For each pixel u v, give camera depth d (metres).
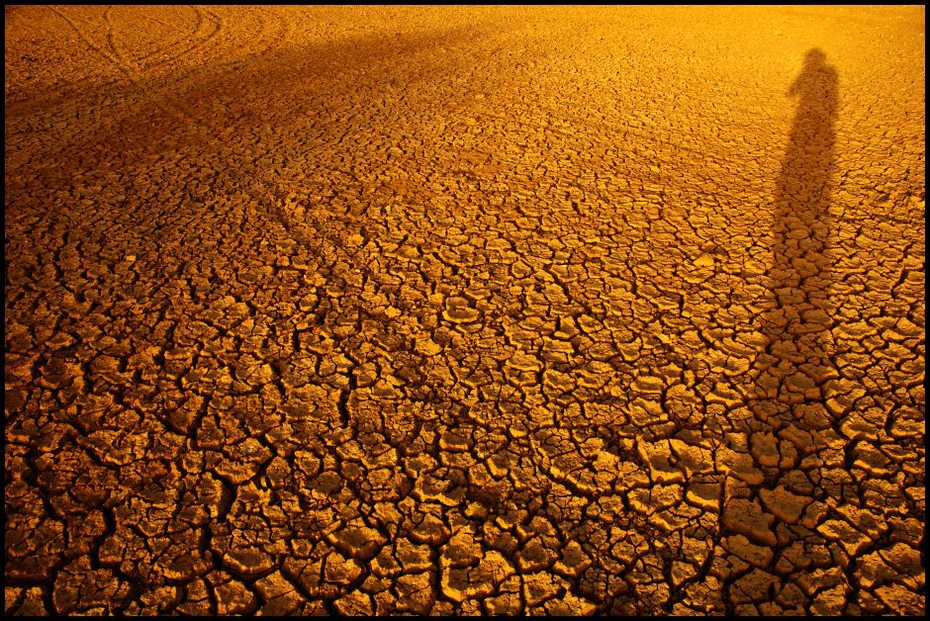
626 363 2.90
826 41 9.46
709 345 3.00
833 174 4.76
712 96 6.68
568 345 3.00
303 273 3.54
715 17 11.57
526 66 7.77
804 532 2.12
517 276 3.53
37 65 7.32
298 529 2.16
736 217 4.14
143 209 4.17
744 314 3.20
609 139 5.45
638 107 6.29
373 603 1.95
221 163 4.89
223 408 2.64
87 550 2.07
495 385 2.77
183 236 3.87
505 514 2.21
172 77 7.02
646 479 2.33
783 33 10.07
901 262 3.60
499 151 5.18
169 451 2.43
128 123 5.66
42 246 3.70
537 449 2.46
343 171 4.80
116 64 7.51
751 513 2.19
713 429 2.53
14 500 2.22
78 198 4.27
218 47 8.45
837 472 2.33
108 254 3.65
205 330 3.08
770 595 1.94
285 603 1.94
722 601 1.93
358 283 3.46
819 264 3.61
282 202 4.31
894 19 11.23
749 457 2.40
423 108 6.18
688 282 3.47
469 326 3.15
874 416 2.56
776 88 6.99
